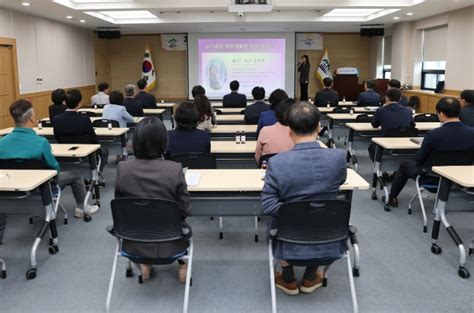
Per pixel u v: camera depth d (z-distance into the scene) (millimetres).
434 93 10180
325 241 2367
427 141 3688
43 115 10320
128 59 15133
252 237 3826
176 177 2449
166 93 15211
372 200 4871
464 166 3383
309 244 2359
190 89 14461
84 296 2863
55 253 3514
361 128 5617
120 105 6414
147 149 2461
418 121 6387
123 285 3004
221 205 2979
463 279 3066
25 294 2896
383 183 4688
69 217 4355
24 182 2953
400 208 4586
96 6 8641
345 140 8141
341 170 2375
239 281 3047
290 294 2844
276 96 4418
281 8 8891
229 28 13352
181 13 11070
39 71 10141
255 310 2686
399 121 5199
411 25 11719
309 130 2365
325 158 2344
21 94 9266
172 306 2738
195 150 3686
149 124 2463
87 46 13328
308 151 2348
